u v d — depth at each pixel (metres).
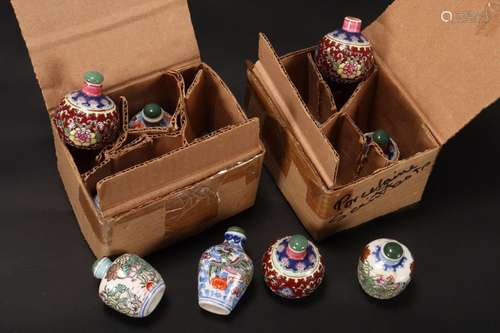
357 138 0.77
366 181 0.73
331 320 0.75
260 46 0.79
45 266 0.75
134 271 0.71
